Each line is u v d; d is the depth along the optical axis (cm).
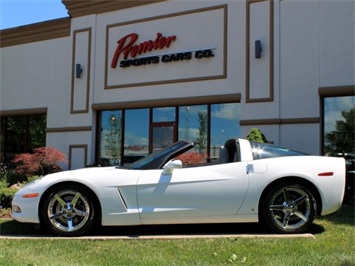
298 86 1048
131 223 500
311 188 505
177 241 468
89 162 1363
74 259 401
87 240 481
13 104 1575
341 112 1020
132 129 1334
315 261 376
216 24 1183
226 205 497
